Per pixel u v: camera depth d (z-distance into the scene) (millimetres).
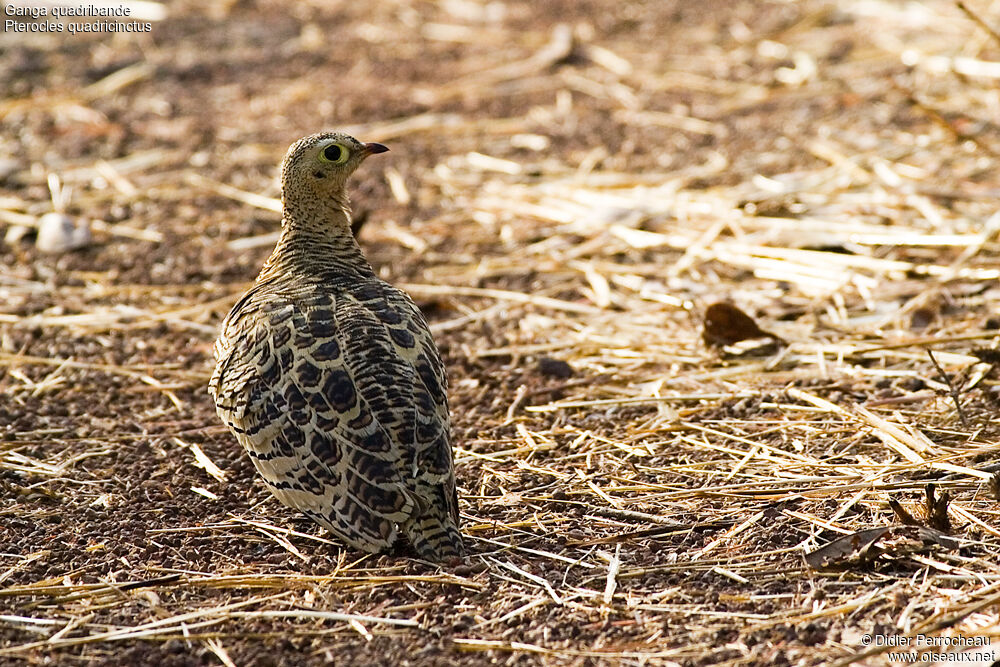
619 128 18062
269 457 8594
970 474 9156
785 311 12594
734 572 8250
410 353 8734
